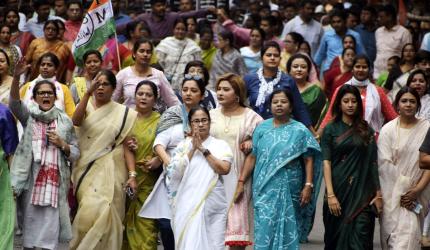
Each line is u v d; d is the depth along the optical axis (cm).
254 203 1802
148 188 1862
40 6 2972
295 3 3484
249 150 1830
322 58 3102
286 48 2820
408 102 1841
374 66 3198
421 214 1852
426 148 1769
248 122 1842
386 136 1853
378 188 1827
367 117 2039
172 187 1764
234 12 3553
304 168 1822
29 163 1770
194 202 1748
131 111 1847
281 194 1792
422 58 2527
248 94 2023
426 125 1853
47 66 2006
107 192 1809
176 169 1755
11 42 2777
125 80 2083
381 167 1845
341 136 1822
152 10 3044
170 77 2686
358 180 1817
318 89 2256
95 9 2180
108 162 1822
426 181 1822
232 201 1803
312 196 1822
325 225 1853
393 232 1827
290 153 1792
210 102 1997
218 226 1761
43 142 1777
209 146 1772
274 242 1781
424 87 2169
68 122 1800
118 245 1817
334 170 1825
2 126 1733
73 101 2019
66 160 1798
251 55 2795
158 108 2100
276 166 1789
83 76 2148
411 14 3559
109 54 2430
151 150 1869
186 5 3203
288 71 2277
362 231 1803
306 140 1806
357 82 2058
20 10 3194
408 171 1838
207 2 3519
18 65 1780
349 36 2920
